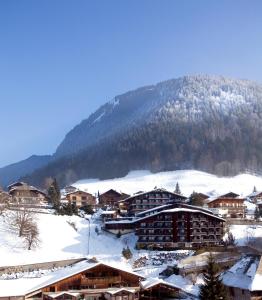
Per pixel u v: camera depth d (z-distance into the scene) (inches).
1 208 5738.2
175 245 5388.8
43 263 4473.4
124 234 5738.2
